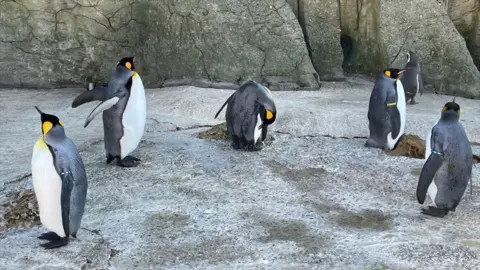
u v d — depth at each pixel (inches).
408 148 232.8
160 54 337.1
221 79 323.6
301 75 324.5
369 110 232.8
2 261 144.3
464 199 185.5
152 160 218.7
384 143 232.2
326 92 319.0
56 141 139.4
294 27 325.4
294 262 145.2
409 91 289.6
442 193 165.6
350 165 217.2
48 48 348.8
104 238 157.8
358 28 352.2
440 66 330.0
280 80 324.2
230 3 321.7
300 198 186.7
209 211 175.5
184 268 142.4
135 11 338.0
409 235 159.6
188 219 170.1
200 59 326.0
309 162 220.4
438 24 329.7
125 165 210.8
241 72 322.7
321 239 157.8
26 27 345.7
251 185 196.5
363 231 162.9
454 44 329.1
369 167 215.0
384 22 330.3
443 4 334.0
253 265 143.7
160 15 331.6
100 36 346.3
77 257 146.8
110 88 195.2
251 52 322.3
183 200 183.3
